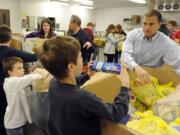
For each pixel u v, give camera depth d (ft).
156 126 3.52
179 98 4.46
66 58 2.76
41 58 2.89
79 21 10.34
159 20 5.59
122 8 44.32
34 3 31.37
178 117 4.19
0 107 6.83
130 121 3.77
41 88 5.45
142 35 5.95
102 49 22.82
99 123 3.00
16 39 9.99
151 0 9.46
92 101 2.64
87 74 4.54
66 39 2.90
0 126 6.91
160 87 5.24
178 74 5.41
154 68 5.64
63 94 2.77
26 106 6.15
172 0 29.30
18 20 29.09
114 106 2.69
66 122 2.73
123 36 20.56
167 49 5.66
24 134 6.63
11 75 6.31
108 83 3.95
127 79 3.22
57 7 36.27
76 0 33.35
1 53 6.54
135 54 6.15
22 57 6.64
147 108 4.94
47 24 10.17
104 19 47.06
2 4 26.58
